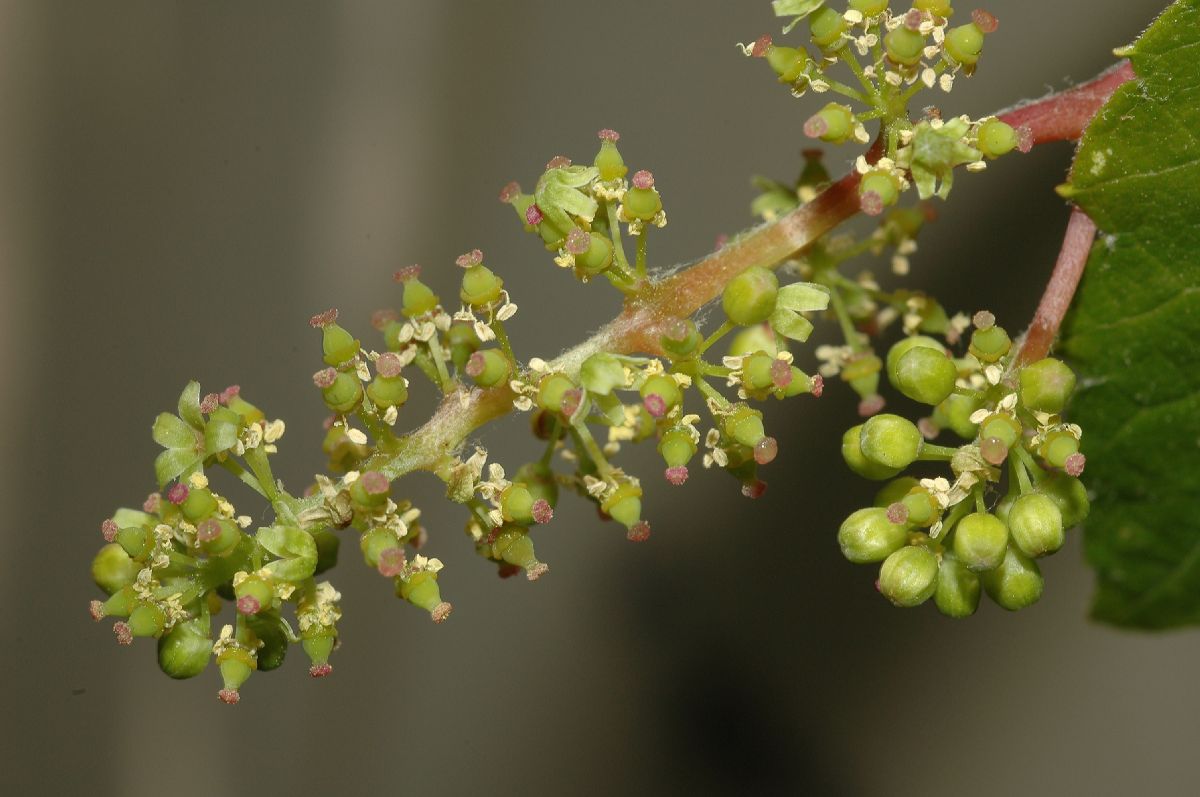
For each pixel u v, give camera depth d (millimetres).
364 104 201
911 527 159
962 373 164
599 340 161
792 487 208
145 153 203
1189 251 165
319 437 201
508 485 160
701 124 201
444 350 161
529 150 202
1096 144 164
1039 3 197
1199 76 163
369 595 208
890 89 160
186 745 206
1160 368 166
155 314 204
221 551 159
